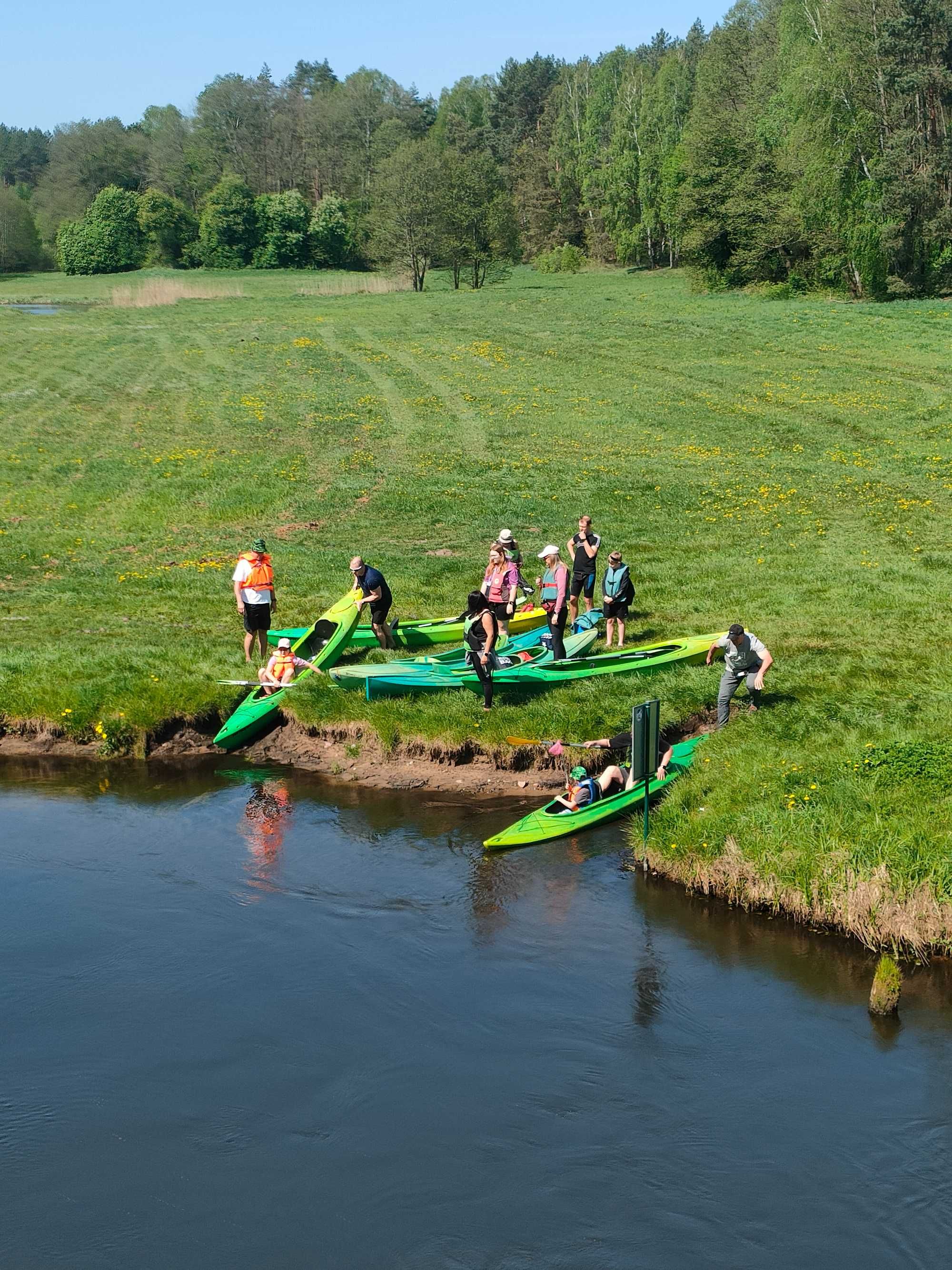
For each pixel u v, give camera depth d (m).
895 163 64.62
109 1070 8.66
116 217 123.56
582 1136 8.02
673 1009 9.59
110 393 46.00
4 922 10.83
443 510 28.94
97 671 16.88
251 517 28.81
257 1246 7.07
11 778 14.77
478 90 185.88
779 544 24.92
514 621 19.44
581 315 66.56
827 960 10.44
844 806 11.95
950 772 12.29
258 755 15.48
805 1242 7.09
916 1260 6.94
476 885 11.73
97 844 12.68
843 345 52.69
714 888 11.59
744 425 38.72
